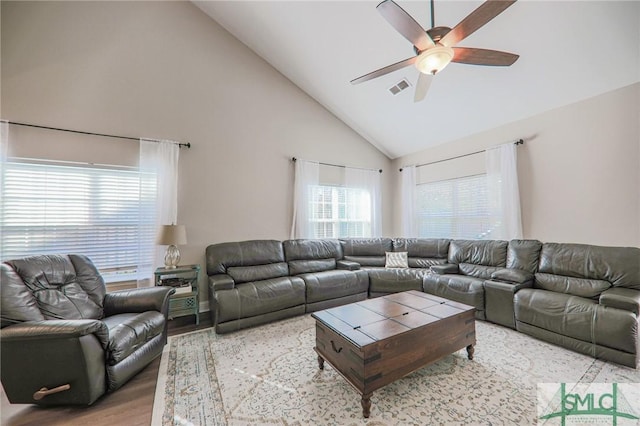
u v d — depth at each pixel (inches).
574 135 125.1
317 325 84.7
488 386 75.4
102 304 93.8
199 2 145.1
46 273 83.0
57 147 113.0
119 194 124.6
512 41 110.8
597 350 89.0
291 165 176.9
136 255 127.0
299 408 67.5
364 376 63.8
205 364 88.9
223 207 151.7
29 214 108.0
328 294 142.6
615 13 91.7
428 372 82.5
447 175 184.1
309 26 135.5
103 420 63.9
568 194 127.2
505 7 62.9
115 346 72.1
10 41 107.6
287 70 171.2
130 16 130.3
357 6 118.9
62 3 116.5
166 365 88.4
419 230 202.8
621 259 102.7
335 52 145.3
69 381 65.7
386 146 214.7
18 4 109.3
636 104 108.3
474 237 167.9
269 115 169.2
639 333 83.4
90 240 118.3
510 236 145.1
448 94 147.3
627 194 110.6
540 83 123.6
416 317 82.4
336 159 197.3
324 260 168.4
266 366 87.4
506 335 108.7
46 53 112.6
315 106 188.7
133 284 126.5
